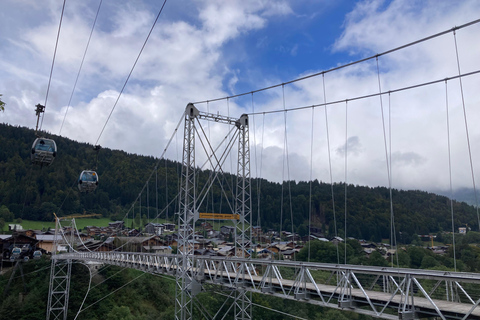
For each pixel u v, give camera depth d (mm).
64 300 45625
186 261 26219
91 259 41094
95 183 31406
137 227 96312
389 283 17469
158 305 51688
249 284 22422
